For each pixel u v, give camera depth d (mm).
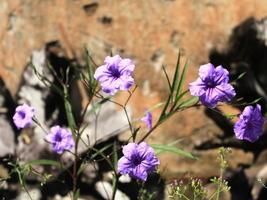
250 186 1297
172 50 1371
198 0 1367
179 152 896
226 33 1336
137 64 1390
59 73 1432
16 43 1491
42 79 976
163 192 1283
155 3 1393
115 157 951
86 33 1431
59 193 1341
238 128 836
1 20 1512
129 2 1407
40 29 1468
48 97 1414
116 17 1413
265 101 1328
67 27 1446
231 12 1340
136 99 1372
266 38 1299
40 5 1475
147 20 1394
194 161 1316
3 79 1515
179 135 1334
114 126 1344
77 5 1441
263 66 1314
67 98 976
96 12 1429
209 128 1328
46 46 1452
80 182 1348
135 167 853
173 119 1338
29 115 991
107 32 1416
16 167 1005
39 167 1349
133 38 1399
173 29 1376
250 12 1324
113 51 1407
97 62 1414
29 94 1432
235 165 1313
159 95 1365
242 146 1324
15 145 1398
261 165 1310
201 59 1352
